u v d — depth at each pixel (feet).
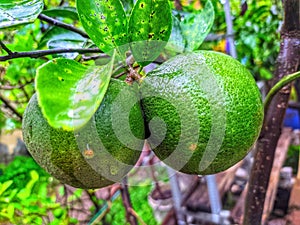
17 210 0.84
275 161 1.61
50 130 0.36
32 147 0.38
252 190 0.62
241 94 0.38
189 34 0.50
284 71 0.57
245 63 1.13
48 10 0.59
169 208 1.38
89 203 1.13
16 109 0.97
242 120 0.38
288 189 1.51
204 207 1.34
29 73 0.87
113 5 0.39
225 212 1.25
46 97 0.31
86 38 0.57
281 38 0.58
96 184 0.39
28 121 0.38
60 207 0.95
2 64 0.76
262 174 0.61
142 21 0.39
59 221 0.88
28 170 1.06
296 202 1.42
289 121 2.15
